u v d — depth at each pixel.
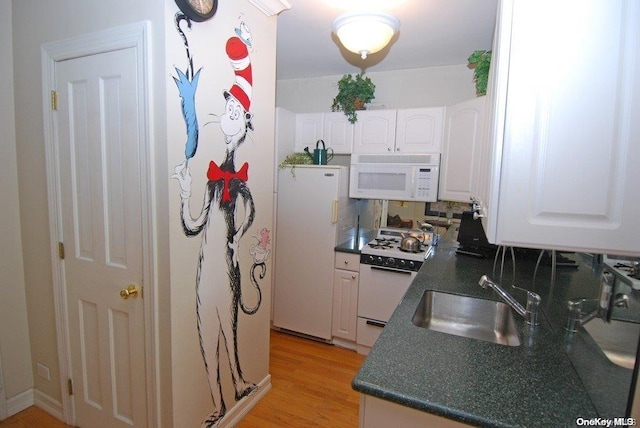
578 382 0.95
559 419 0.81
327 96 3.56
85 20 1.56
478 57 2.37
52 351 1.94
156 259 1.50
